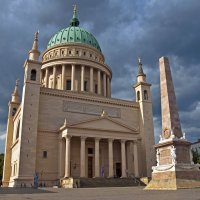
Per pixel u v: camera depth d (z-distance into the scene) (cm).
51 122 6156
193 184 2756
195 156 8725
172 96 3238
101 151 6475
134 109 7431
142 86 7544
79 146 6206
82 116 6588
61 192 2983
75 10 11281
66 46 9025
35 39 6525
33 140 5591
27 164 5375
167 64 3406
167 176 2888
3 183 7144
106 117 6234
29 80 5988
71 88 8156
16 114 7088
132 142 6575
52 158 5866
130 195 2114
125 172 6084
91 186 4984
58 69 8594
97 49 9538
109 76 9388
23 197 2114
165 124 3162
